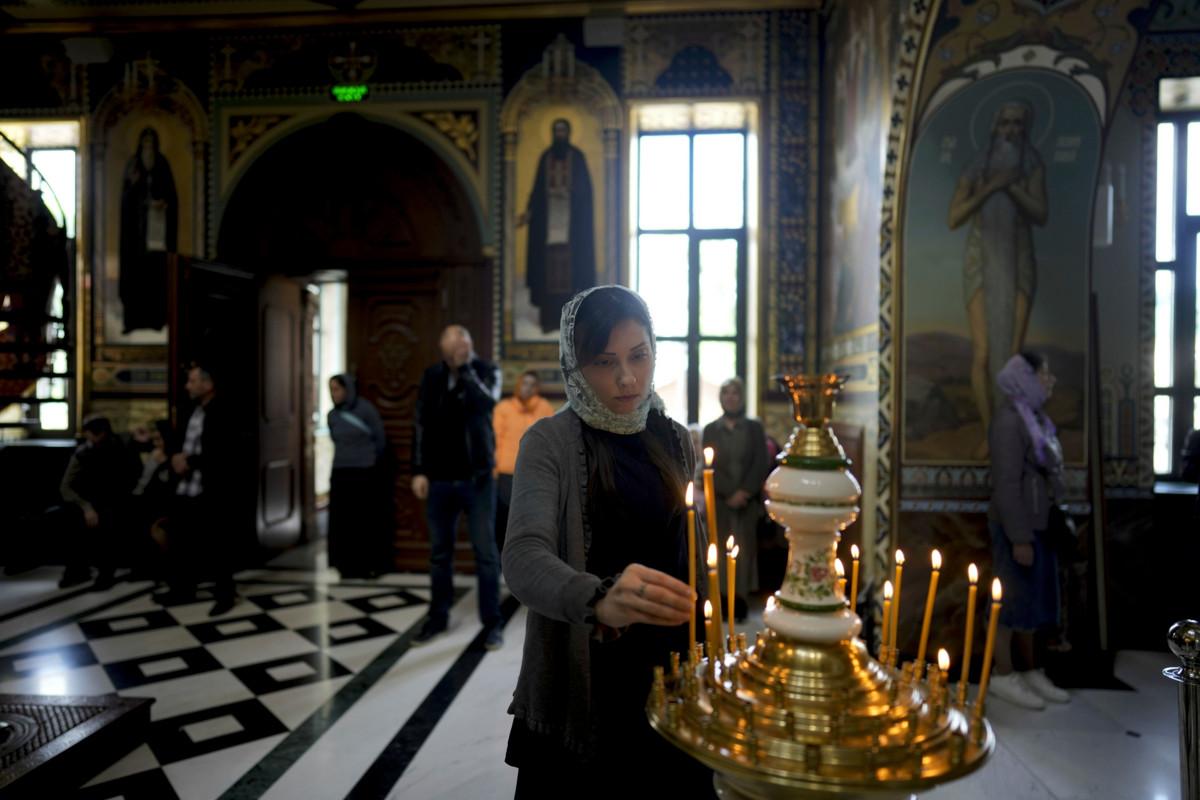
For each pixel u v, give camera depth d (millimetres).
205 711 3297
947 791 2643
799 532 881
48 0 6184
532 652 1250
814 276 6047
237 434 5035
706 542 1423
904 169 3869
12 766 2438
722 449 4883
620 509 1254
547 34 6246
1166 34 4723
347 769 2764
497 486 4980
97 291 6543
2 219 6441
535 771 1222
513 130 6262
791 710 792
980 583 3863
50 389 6969
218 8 6273
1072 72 3666
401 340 6395
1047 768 2818
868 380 4422
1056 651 4000
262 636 4371
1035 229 3840
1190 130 5074
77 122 6559
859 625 873
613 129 6203
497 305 6301
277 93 6414
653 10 6133
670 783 1190
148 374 6508
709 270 6461
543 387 6242
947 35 3662
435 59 6324
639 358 1241
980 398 3885
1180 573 4434
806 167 6055
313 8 6242
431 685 3607
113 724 2816
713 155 6453
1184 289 5070
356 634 4414
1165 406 5094
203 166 6473
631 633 1238
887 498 3969
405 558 6215
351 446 5883
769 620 874
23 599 5215
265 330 6605
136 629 4512
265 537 6559
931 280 3898
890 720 780
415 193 6391
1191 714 1685
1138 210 4676
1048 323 3863
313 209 6480
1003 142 3789
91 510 5484
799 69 6051
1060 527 3430
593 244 6258
